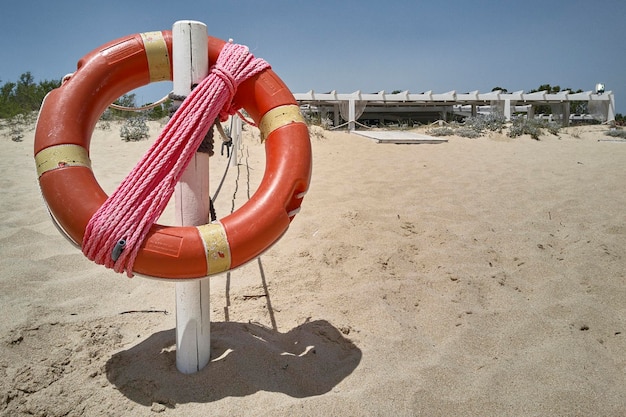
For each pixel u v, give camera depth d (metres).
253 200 2.02
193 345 2.18
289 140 2.11
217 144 9.03
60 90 2.00
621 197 5.83
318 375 2.29
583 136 13.03
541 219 5.01
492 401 2.16
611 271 3.67
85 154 1.98
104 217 1.82
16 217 4.66
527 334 2.78
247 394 2.09
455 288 3.38
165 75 2.18
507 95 15.69
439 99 15.27
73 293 3.18
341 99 14.52
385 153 9.16
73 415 1.99
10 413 2.00
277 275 3.51
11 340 2.52
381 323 2.88
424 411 2.07
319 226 4.55
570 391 2.23
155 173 1.89
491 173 7.40
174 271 1.87
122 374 2.23
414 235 4.47
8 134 10.21
